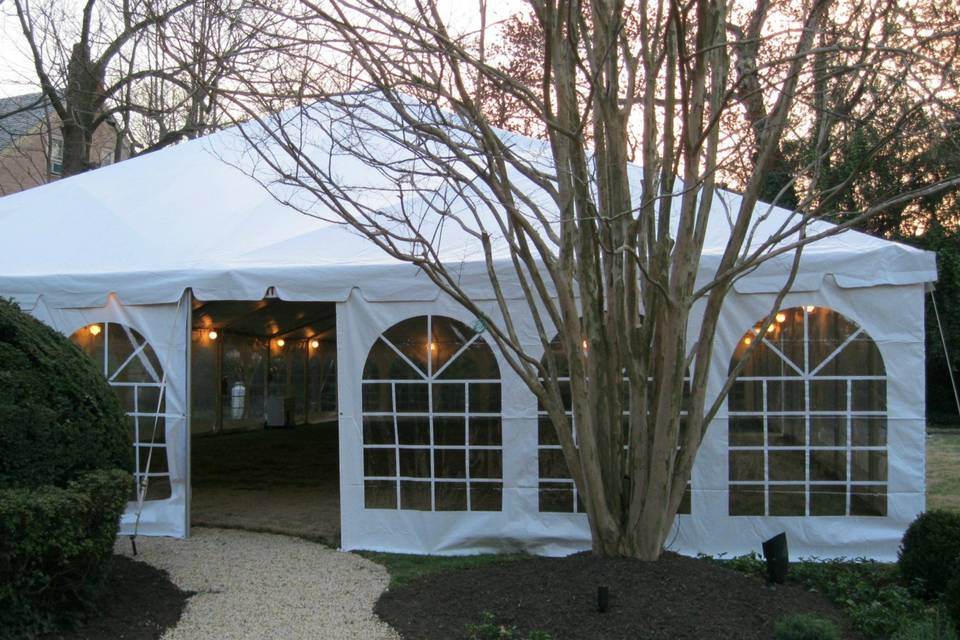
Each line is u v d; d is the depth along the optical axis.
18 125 21.53
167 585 5.09
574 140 4.67
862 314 5.80
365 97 5.80
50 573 4.06
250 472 9.80
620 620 4.06
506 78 4.79
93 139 22.12
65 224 7.16
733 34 6.35
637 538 4.84
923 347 5.75
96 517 4.28
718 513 5.88
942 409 17.44
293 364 16.50
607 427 4.92
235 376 14.46
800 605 4.47
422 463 6.13
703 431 4.95
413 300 6.10
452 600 4.64
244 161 7.97
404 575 5.39
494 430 6.07
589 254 4.87
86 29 14.80
